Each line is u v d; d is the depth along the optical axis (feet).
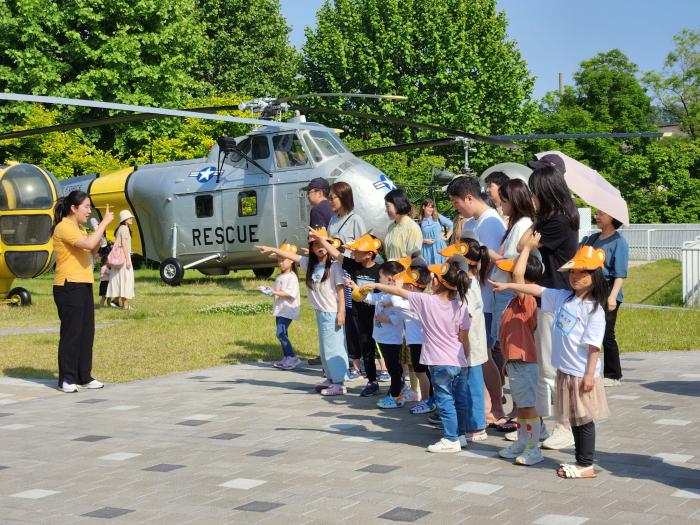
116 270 56.54
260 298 62.75
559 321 18.29
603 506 16.33
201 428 24.58
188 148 115.85
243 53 156.97
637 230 125.08
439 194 105.09
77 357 31.48
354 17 140.67
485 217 23.66
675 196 169.68
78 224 31.58
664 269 96.89
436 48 136.36
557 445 21.26
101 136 125.49
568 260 20.97
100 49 120.26
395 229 30.45
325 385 29.71
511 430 23.09
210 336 44.45
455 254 21.16
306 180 64.85
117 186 74.90
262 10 161.17
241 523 15.84
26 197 57.52
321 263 29.07
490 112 141.38
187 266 71.87
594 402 18.12
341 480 18.67
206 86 141.38
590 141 168.35
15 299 60.85
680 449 20.66
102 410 27.71
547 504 16.56
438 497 17.21
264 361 38.29
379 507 16.61
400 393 27.25
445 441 21.16
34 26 116.26
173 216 71.26
